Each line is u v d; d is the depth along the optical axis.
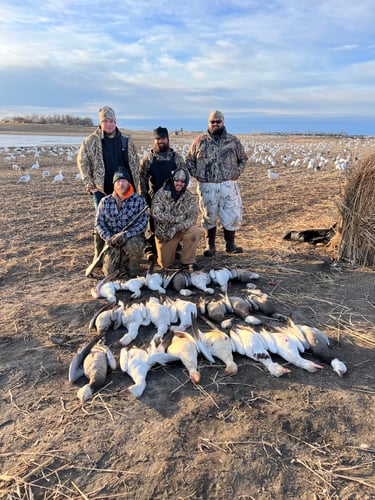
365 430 3.54
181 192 6.62
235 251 7.80
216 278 6.22
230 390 4.02
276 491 2.99
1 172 20.98
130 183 6.57
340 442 3.41
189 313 5.09
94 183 6.76
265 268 7.02
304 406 3.80
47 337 4.97
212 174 7.31
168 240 6.90
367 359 4.53
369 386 4.09
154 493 2.98
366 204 6.98
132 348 4.41
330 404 3.83
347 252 7.17
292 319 5.07
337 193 14.40
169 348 4.38
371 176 6.92
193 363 4.17
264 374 4.27
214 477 3.09
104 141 6.67
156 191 7.02
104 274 6.71
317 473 3.12
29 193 14.69
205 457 3.25
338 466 3.19
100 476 3.12
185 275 6.23
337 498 2.94
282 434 3.48
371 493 2.98
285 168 24.03
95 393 4.01
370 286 6.28
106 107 6.54
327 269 6.96
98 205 6.62
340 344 4.80
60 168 23.67
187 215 6.75
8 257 7.62
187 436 3.46
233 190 7.43
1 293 6.15
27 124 116.06
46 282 6.56
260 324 4.99
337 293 6.09
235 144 7.34
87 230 9.69
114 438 3.46
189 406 3.81
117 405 3.85
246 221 10.49
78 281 6.60
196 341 4.44
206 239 8.05
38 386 4.13
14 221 10.38
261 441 3.40
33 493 2.99
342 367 4.23
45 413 3.76
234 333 4.64
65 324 5.27
